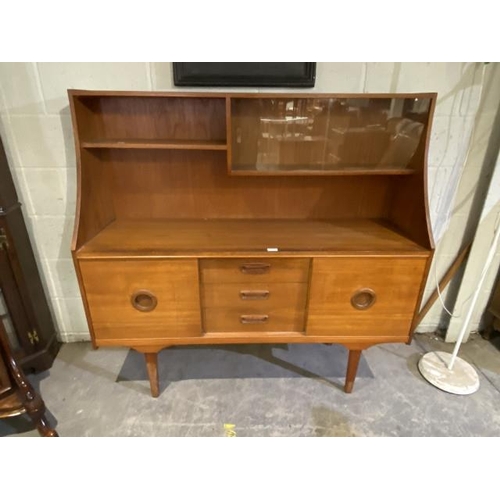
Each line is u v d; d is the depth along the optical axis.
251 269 1.33
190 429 1.47
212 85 1.44
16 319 1.64
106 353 1.92
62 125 1.52
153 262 1.29
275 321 1.44
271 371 1.79
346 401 1.61
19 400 1.32
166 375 1.76
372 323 1.43
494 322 1.95
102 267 1.29
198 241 1.39
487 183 1.71
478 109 1.57
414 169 1.39
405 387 1.69
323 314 1.41
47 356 1.78
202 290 1.37
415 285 1.37
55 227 1.72
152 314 1.38
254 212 1.64
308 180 1.59
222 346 1.97
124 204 1.60
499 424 1.50
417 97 1.25
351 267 1.33
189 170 1.55
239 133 1.47
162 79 1.45
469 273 1.85
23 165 1.58
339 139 1.49
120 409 1.56
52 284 1.85
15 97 1.46
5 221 1.48
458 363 1.81
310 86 1.46
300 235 1.46
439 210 1.77
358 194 1.62
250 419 1.52
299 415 1.54
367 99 1.41
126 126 1.46
